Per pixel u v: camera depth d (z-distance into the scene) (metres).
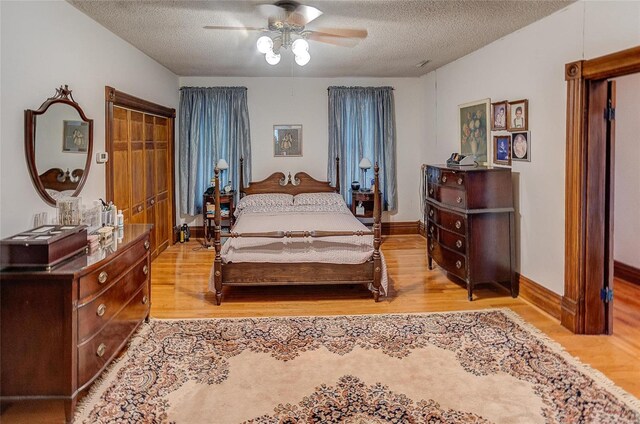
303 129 6.55
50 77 2.88
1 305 2.09
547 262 3.62
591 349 2.96
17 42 2.52
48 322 2.11
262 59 5.12
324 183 6.51
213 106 6.30
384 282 3.99
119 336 2.69
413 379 2.57
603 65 2.87
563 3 3.19
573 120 3.16
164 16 3.46
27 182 2.62
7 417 2.23
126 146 4.47
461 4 3.21
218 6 3.24
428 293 4.20
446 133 5.69
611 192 3.15
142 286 3.17
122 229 3.23
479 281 4.00
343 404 2.31
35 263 2.13
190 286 4.42
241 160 6.32
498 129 4.33
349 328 3.34
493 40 4.32
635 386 2.47
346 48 4.63
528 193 3.87
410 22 3.66
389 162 6.59
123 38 4.15
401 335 3.20
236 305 3.88
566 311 3.30
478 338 3.13
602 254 3.17
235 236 3.94
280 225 4.29
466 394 2.40
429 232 4.95
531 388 2.46
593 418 2.17
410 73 6.27
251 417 2.20
